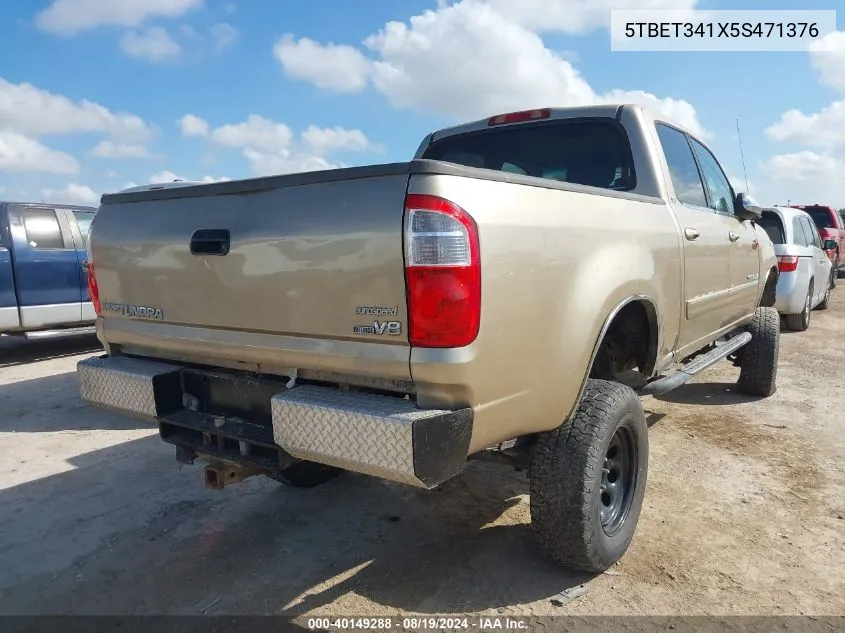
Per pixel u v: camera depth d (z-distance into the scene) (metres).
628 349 3.47
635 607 2.66
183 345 2.75
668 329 3.49
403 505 3.68
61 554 3.18
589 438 2.64
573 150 3.87
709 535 3.26
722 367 7.11
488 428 2.27
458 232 2.06
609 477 3.02
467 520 3.48
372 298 2.15
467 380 2.11
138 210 2.84
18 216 7.84
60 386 6.75
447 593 2.78
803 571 2.93
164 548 3.22
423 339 2.07
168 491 3.93
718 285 4.29
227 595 2.80
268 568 3.02
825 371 6.92
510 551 3.13
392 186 2.10
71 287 8.28
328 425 2.20
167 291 2.76
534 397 2.43
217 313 2.59
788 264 9.00
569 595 2.74
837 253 14.95
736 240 4.64
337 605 2.71
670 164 3.89
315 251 2.26
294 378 2.48
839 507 3.58
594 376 3.49
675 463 4.24
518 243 2.28
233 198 2.49
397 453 2.05
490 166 4.19
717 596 2.73
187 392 2.87
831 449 4.50
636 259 2.99
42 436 5.04
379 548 3.19
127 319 2.98
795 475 4.03
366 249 2.14
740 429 4.93
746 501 3.66
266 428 2.57
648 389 3.46
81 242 8.45
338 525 3.44
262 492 3.89
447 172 2.09
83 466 4.37
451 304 2.05
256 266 2.42
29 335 7.69
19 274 7.75
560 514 2.66
